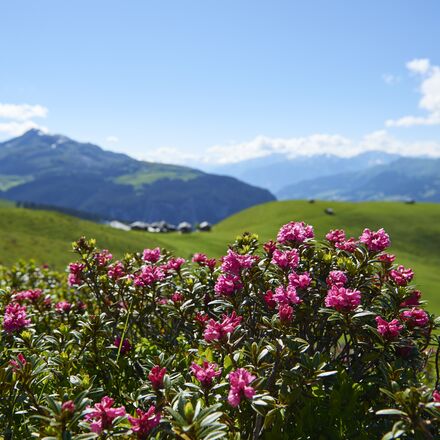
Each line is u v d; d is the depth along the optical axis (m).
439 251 112.56
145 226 149.75
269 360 4.77
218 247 84.69
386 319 5.32
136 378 5.67
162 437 3.95
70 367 5.25
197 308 6.65
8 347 5.81
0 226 64.94
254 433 3.96
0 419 4.34
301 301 5.27
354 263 5.82
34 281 12.84
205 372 3.90
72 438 3.33
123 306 7.17
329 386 4.77
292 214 138.25
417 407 3.55
